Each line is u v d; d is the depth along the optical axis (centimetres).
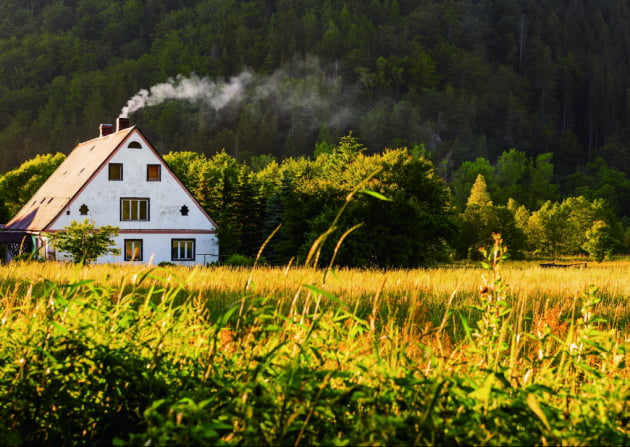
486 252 464
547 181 19412
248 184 5438
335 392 307
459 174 19000
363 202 4075
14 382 351
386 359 381
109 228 3400
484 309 451
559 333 652
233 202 5556
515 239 7781
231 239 4694
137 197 4269
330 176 5106
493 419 289
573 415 310
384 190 4081
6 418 340
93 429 352
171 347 401
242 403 292
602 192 18788
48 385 351
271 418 291
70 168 4878
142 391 351
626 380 371
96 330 394
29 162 7625
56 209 4228
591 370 366
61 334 381
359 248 3847
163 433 264
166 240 4350
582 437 273
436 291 1514
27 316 415
